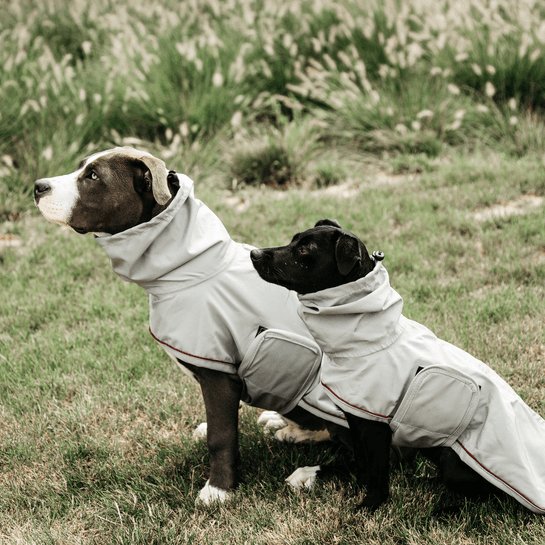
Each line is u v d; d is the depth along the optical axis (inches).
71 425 187.2
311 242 138.0
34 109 358.6
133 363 213.0
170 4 526.3
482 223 279.7
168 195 143.5
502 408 134.0
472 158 354.0
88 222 151.1
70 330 239.8
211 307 146.8
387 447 140.9
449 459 138.6
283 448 171.9
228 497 152.3
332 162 361.4
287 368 150.8
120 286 264.1
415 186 324.8
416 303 231.8
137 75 401.4
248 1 481.1
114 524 149.2
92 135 379.6
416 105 386.9
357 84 419.2
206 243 148.5
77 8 493.4
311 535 138.5
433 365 133.1
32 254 285.9
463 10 430.3
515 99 388.5
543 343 203.3
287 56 431.2
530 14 413.1
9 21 490.0
